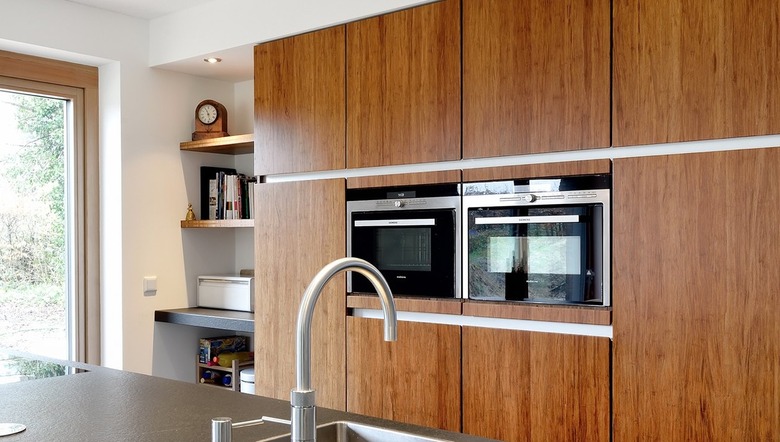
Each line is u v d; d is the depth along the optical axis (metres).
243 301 4.04
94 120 4.04
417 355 3.03
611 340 2.55
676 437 2.39
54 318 3.95
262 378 3.58
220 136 4.16
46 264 3.92
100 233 4.06
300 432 1.24
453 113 2.92
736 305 2.28
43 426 1.51
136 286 4.02
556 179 2.68
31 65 3.79
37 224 3.88
